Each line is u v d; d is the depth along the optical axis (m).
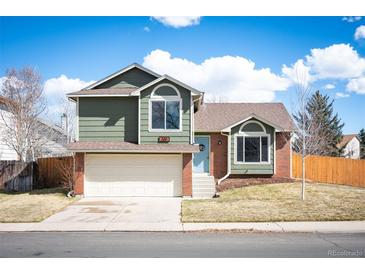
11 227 11.17
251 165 21.73
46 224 11.56
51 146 32.25
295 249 8.41
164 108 17.83
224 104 26.19
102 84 19.58
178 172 17.58
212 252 8.14
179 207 14.44
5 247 8.70
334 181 23.23
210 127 22.70
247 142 21.86
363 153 56.16
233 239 9.55
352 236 9.95
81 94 18.05
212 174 22.31
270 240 9.42
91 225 11.35
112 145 17.39
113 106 18.33
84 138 18.22
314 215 12.43
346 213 12.72
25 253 8.15
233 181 20.86
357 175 21.94
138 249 8.45
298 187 18.91
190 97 17.88
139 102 17.80
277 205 14.33
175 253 8.06
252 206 14.18
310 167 24.58
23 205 15.06
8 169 21.09
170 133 17.73
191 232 10.52
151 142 17.70
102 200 16.42
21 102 27.48
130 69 19.55
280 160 22.44
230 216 12.41
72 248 8.59
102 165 17.56
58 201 16.00
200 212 13.18
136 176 17.56
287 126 22.86
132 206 14.80
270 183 20.38
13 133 27.06
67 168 19.95
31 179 21.45
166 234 10.23
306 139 17.62
